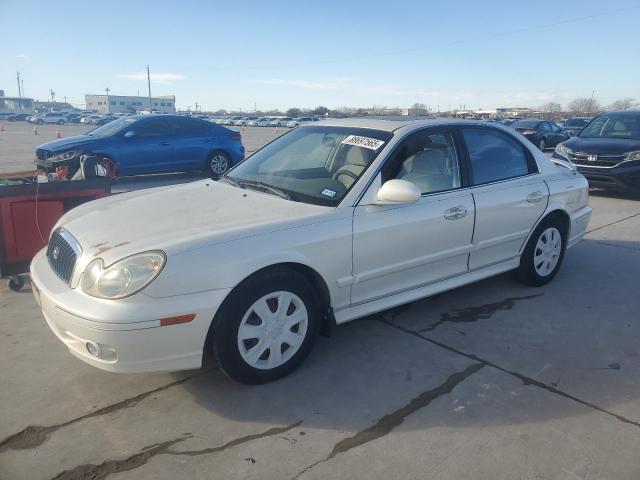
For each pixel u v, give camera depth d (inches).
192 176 484.7
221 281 108.3
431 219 143.5
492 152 167.6
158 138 433.7
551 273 188.7
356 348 139.7
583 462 97.3
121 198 148.7
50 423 107.0
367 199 133.0
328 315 131.4
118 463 95.9
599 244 247.3
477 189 157.9
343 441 102.4
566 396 118.9
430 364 132.0
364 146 144.7
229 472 93.7
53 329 116.0
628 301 175.8
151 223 121.3
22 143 911.7
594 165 362.0
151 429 105.7
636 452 100.3
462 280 160.2
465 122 163.9
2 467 94.4
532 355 137.6
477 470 94.9
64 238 123.1
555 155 394.3
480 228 157.8
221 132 476.4
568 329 153.5
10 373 125.6
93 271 106.8
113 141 411.5
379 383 123.0
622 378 127.2
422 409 113.0
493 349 140.3
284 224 119.6
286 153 162.2
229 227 116.0
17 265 178.1
